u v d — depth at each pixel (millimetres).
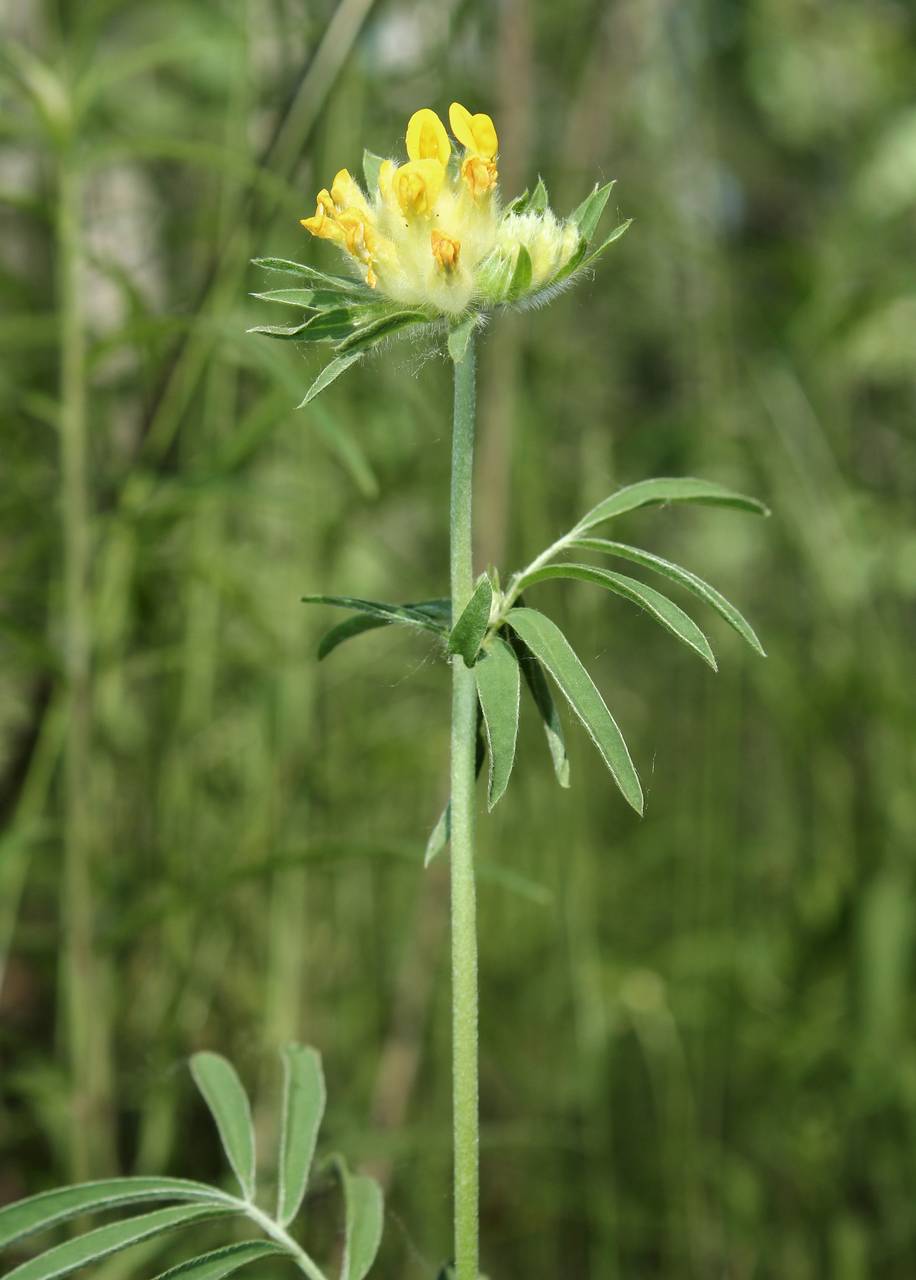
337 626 423
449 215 407
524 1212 853
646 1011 796
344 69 661
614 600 931
